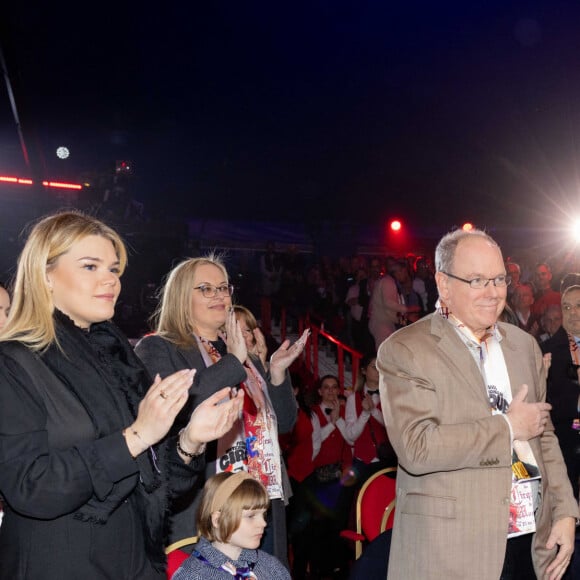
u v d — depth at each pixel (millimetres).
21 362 1864
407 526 2635
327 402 5363
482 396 2648
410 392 2609
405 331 2740
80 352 1979
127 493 1896
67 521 1852
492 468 2555
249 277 12906
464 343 2721
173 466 2152
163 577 2016
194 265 3418
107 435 1922
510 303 7820
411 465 2531
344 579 4957
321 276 12227
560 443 4371
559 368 4395
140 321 10367
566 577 3051
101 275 2008
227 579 2908
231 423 2096
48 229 1993
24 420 1814
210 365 3262
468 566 2514
